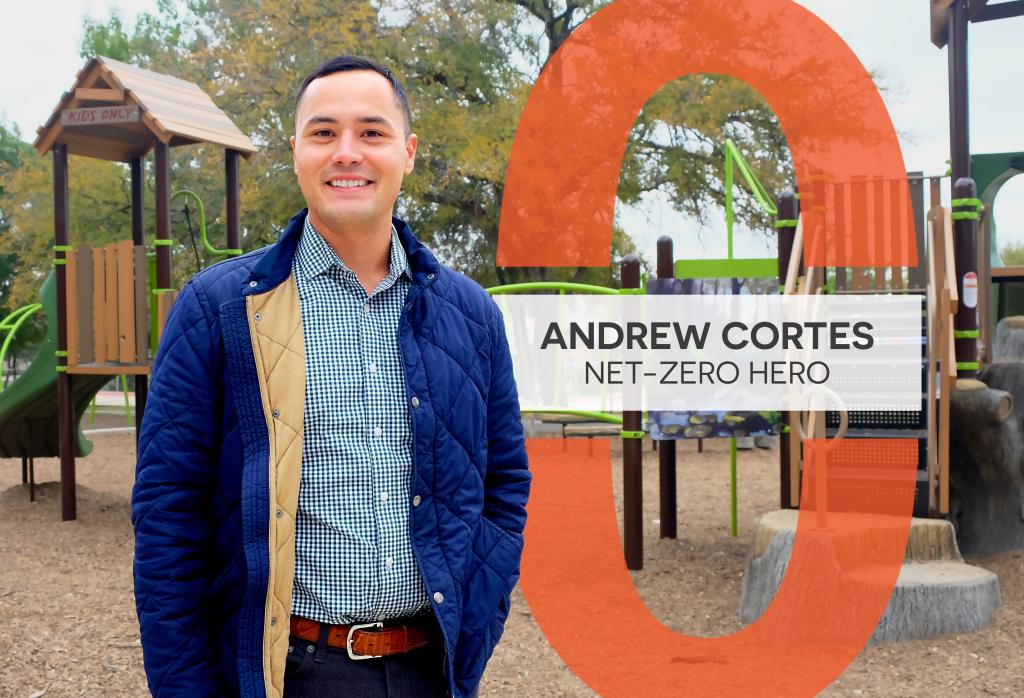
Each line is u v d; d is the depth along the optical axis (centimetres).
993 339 900
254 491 156
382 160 167
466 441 175
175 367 161
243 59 1627
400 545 164
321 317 166
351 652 160
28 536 715
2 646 436
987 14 708
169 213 741
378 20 1598
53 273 852
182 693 155
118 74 770
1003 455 562
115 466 1120
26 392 839
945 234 524
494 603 180
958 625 434
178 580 157
